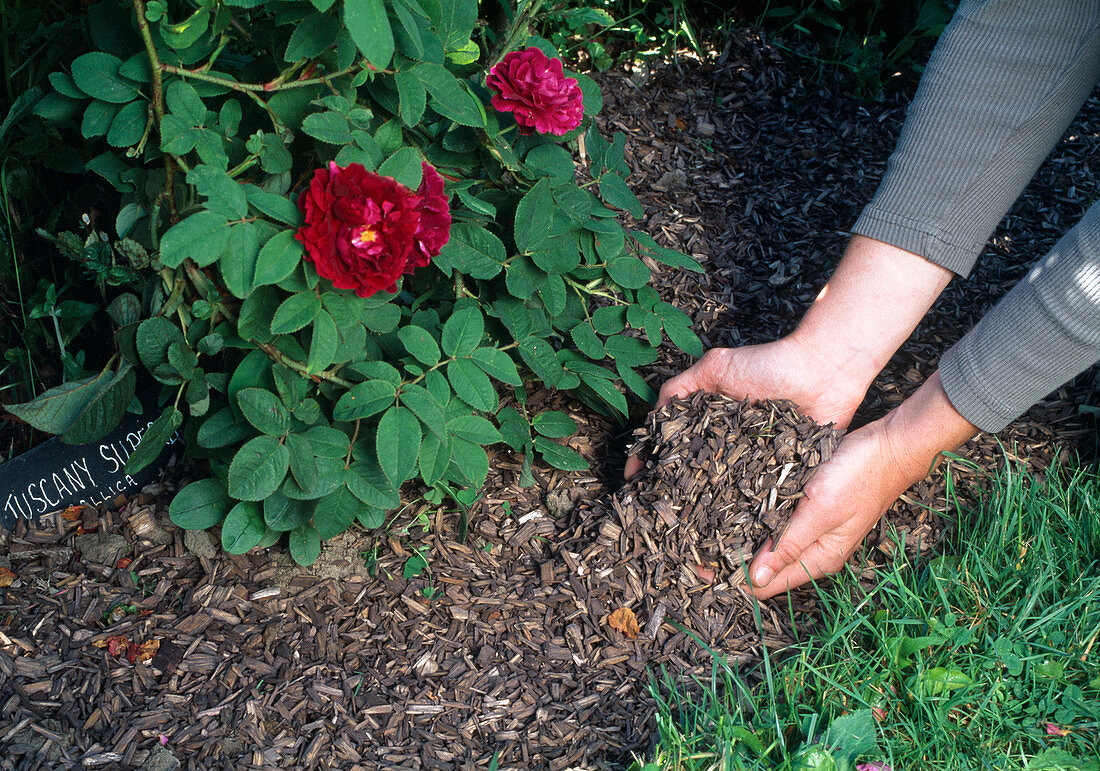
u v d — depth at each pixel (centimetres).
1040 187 314
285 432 153
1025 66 171
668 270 277
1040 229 296
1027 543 191
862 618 173
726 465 191
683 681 174
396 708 165
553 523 204
